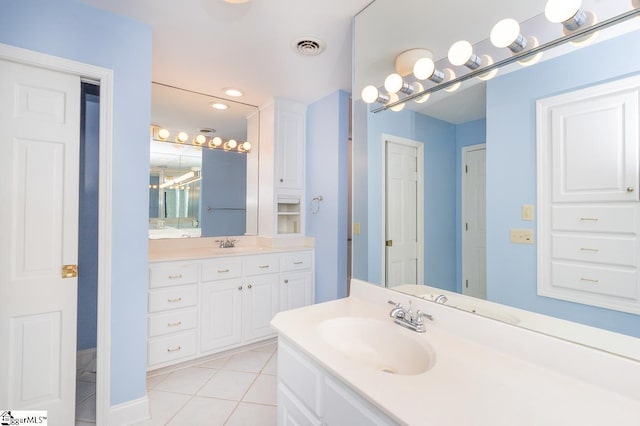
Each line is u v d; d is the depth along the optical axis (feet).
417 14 4.58
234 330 8.25
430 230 4.37
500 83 3.58
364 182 5.55
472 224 3.87
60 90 5.16
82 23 5.14
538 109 3.24
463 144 3.99
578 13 2.87
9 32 4.63
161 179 8.77
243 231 10.14
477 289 3.80
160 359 7.06
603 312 2.77
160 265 7.07
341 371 2.86
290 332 3.76
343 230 9.18
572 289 2.98
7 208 4.83
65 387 5.28
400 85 4.84
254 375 7.25
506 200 3.52
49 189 5.14
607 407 2.38
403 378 2.76
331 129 9.25
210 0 5.07
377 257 5.25
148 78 5.74
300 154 10.24
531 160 3.30
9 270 4.86
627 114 2.63
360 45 5.44
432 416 2.23
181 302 7.36
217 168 9.67
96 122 8.25
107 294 5.37
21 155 4.91
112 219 5.41
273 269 9.04
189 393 6.49
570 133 2.99
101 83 5.33
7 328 4.85
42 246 5.10
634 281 2.59
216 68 7.45
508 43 3.45
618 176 2.68
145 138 5.74
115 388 5.46
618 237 2.69
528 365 3.02
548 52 3.15
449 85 4.18
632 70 2.61
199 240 9.38
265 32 5.94
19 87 4.87
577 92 2.94
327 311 4.60
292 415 3.72
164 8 5.26
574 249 2.97
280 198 9.92
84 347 8.18
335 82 8.34
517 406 2.37
